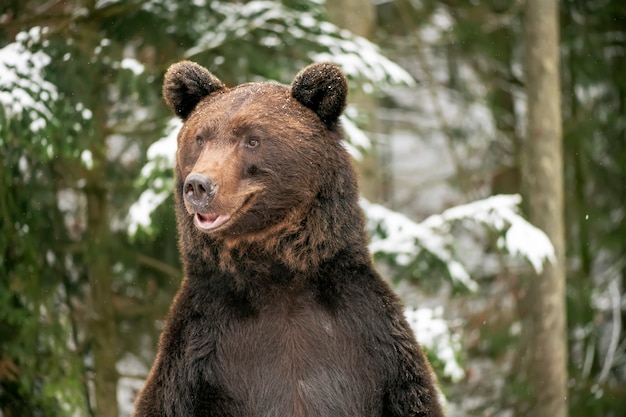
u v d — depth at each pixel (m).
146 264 15.02
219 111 6.69
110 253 14.40
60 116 11.84
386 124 23.77
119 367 18.23
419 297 20.59
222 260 6.58
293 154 6.57
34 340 12.95
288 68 13.63
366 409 6.45
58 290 14.09
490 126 22.92
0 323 13.12
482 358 20.88
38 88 11.64
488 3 21.16
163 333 6.68
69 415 13.20
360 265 6.68
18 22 13.02
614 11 20.77
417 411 6.38
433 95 21.64
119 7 13.20
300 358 6.48
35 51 12.28
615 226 21.45
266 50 13.76
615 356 21.58
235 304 6.58
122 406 18.27
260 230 6.60
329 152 6.74
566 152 21.00
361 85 13.00
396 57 22.16
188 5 13.52
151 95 13.20
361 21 15.16
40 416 13.54
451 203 23.36
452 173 26.23
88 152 12.09
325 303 6.58
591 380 20.86
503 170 22.44
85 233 14.73
